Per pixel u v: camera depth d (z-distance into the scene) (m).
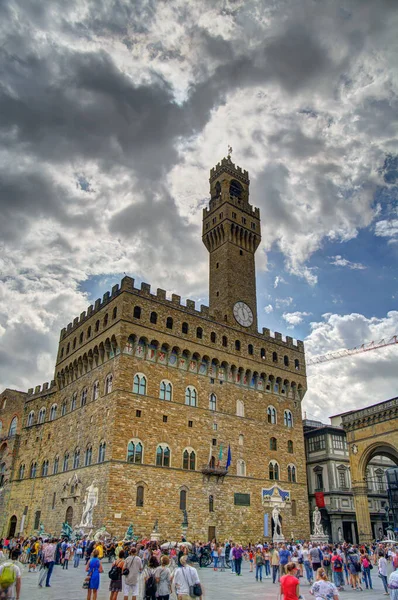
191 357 75.44
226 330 82.75
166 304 75.44
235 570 46.31
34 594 28.97
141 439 65.19
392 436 74.62
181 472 67.38
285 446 82.94
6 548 56.53
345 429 82.81
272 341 89.56
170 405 70.19
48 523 71.44
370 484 97.31
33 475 81.25
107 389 68.56
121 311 69.62
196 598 18.91
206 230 98.38
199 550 54.84
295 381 89.69
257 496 74.94
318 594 18.58
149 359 70.69
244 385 81.62
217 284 91.31
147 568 21.61
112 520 58.38
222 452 73.50
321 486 92.94
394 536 76.00
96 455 65.38
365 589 37.06
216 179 101.88
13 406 94.50
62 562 50.84
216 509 69.19
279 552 37.97
